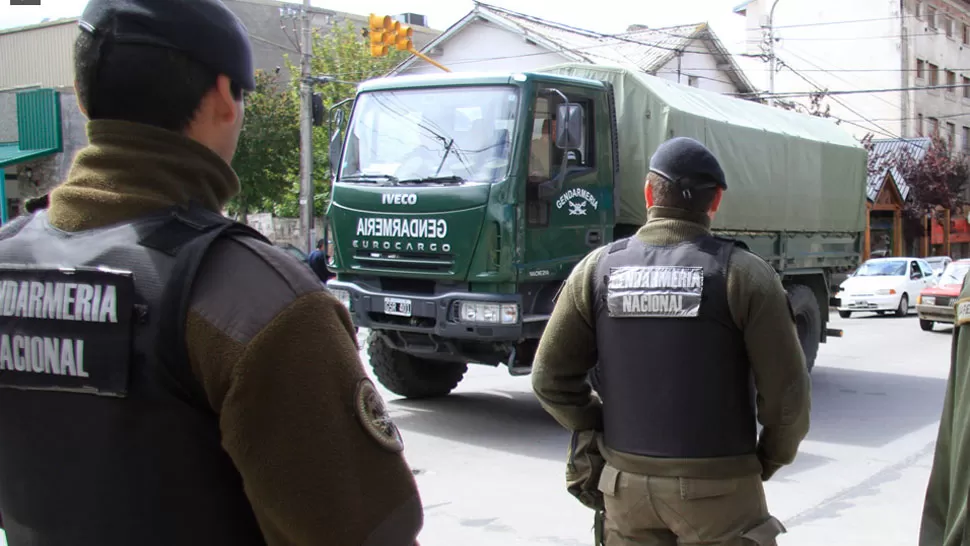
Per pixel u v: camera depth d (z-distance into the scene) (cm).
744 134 870
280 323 113
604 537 283
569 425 285
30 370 123
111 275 116
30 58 2733
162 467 115
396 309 702
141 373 115
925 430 773
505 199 655
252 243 120
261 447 110
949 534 211
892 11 4000
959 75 4503
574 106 676
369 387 122
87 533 118
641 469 255
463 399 882
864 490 588
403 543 119
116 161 124
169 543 115
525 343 716
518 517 519
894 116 4028
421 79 722
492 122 675
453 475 609
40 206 146
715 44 2980
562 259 701
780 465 265
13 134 2044
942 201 3469
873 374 1102
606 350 267
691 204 268
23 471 125
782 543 487
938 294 1577
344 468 113
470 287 677
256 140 2334
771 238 930
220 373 111
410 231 694
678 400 251
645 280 258
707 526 249
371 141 740
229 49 129
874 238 3259
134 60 122
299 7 2633
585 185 721
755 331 246
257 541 121
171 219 121
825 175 1035
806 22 4222
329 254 802
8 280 126
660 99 760
